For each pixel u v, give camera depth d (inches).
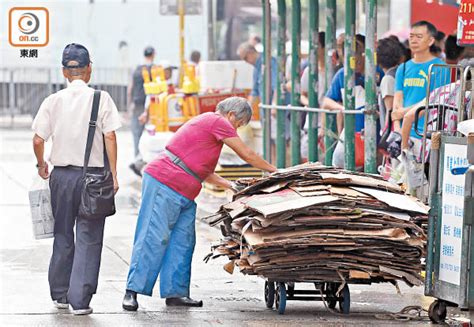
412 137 638.5
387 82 717.3
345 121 697.0
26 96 1875.0
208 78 1015.6
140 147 1055.0
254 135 980.6
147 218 523.8
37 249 711.7
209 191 987.9
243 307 534.0
